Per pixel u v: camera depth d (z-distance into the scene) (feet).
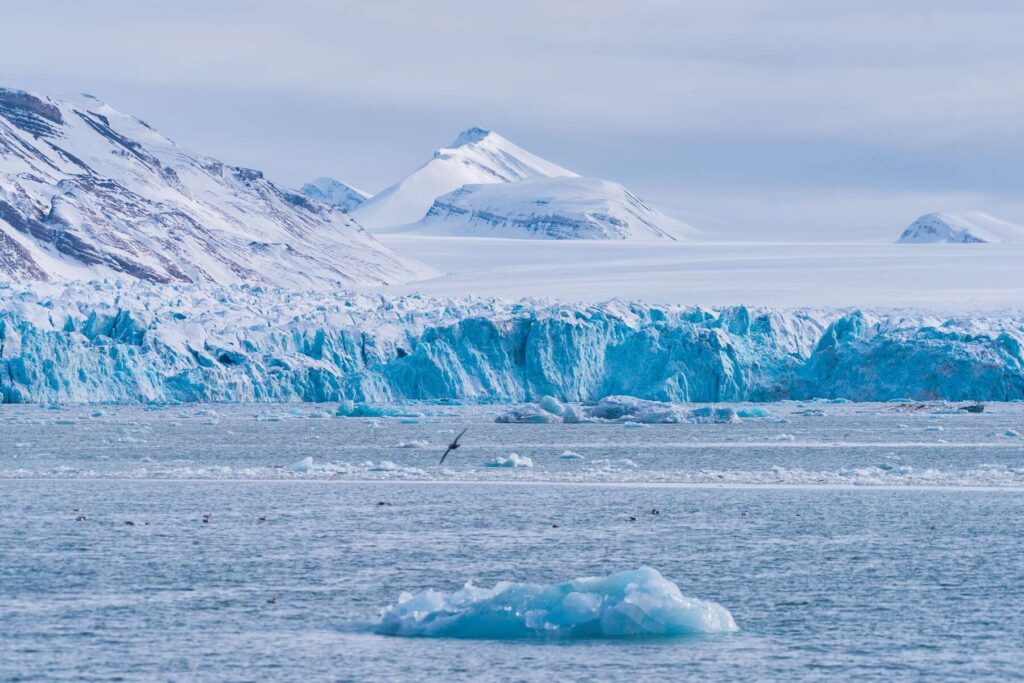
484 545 393.29
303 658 259.19
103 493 536.01
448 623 280.10
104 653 263.29
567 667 251.39
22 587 328.49
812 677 245.65
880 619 291.58
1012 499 503.61
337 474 619.67
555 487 557.74
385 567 356.79
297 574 346.33
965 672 249.14
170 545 393.29
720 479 589.32
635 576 286.46
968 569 351.25
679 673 247.50
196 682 242.78
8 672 249.55
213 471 632.38
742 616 294.66
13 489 551.59
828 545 391.45
